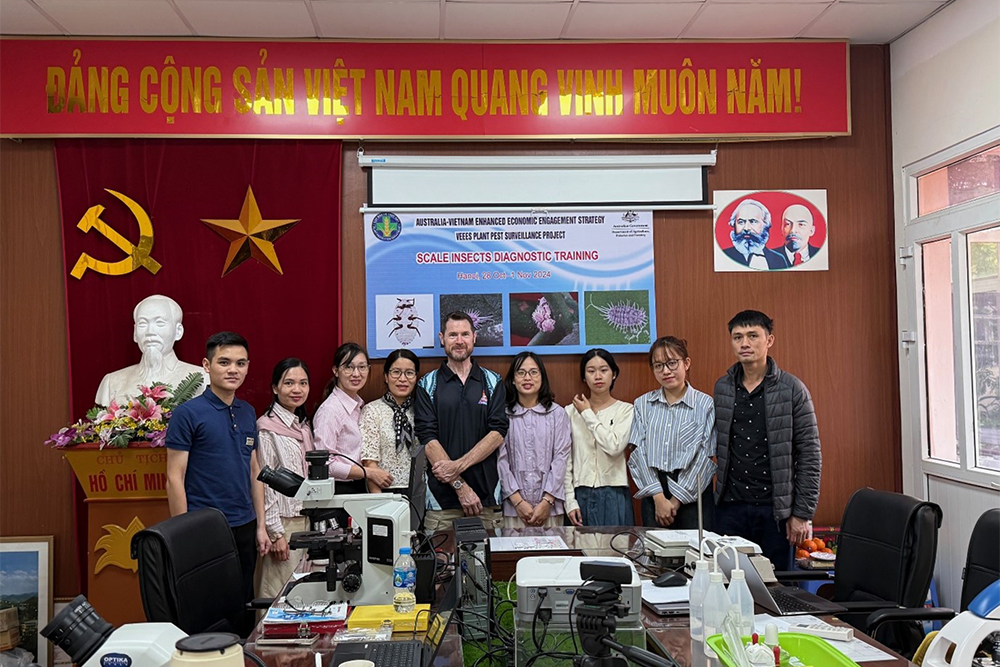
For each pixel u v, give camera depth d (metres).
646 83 4.36
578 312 4.39
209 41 4.20
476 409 3.94
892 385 4.49
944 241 4.08
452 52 4.29
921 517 2.66
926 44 4.14
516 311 4.37
